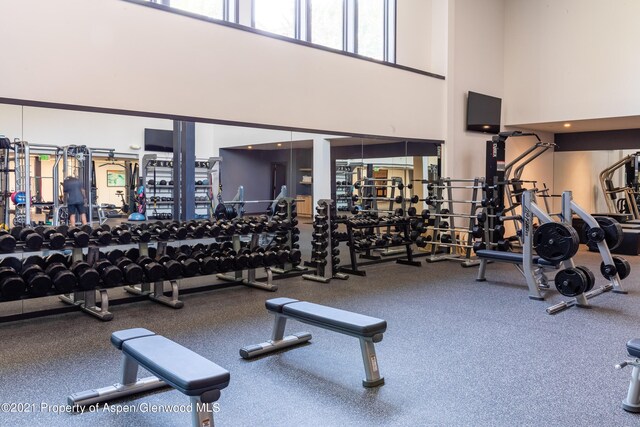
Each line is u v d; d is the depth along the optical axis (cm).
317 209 516
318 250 515
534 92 755
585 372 266
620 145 816
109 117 398
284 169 529
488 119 747
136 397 234
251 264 452
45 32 356
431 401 229
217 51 452
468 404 227
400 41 685
